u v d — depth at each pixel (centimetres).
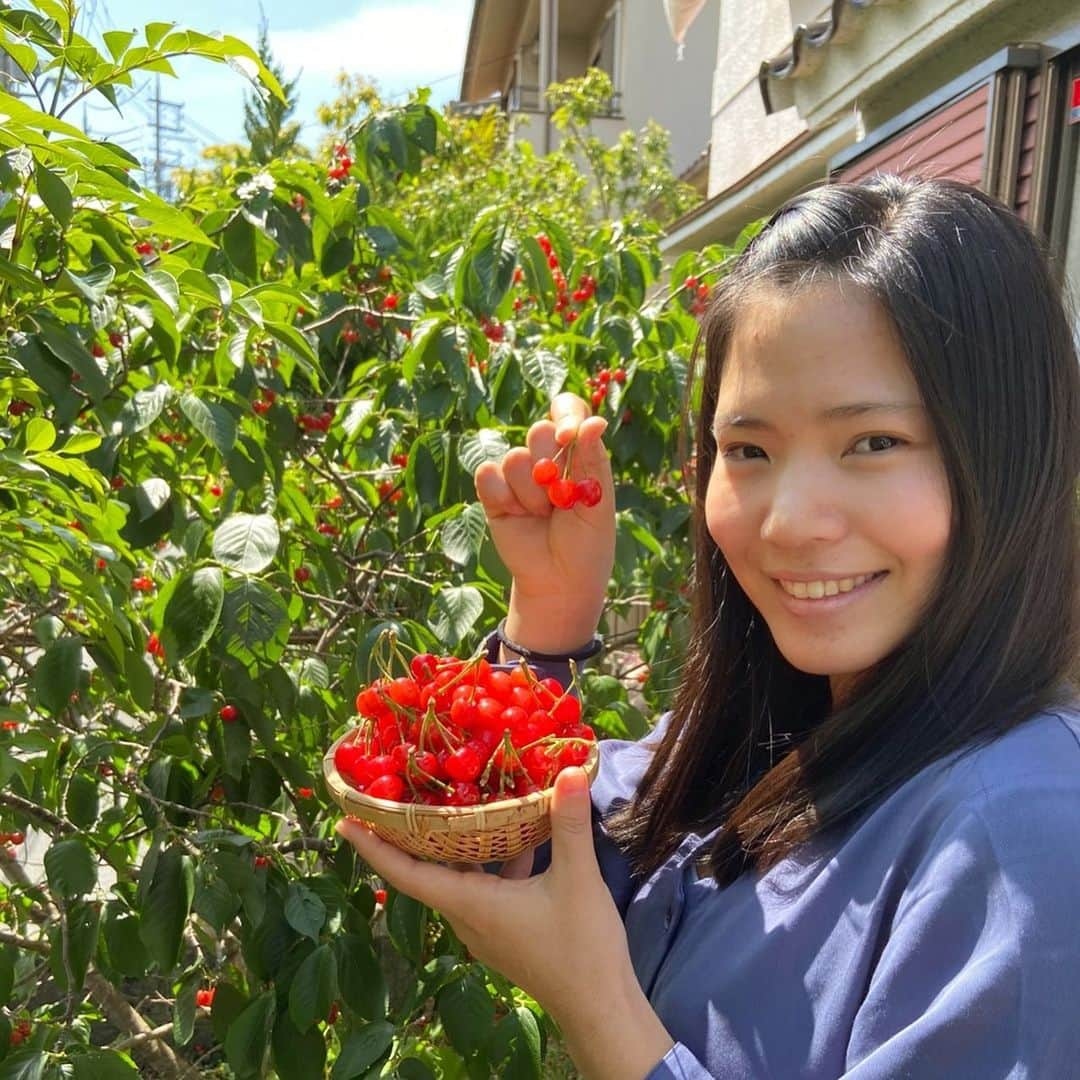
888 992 70
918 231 82
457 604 183
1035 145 312
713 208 646
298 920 154
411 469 218
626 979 84
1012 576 81
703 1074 78
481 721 95
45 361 156
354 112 1048
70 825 167
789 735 105
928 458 81
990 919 67
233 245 230
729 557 92
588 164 1193
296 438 236
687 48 1215
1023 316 82
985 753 76
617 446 242
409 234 292
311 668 200
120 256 163
